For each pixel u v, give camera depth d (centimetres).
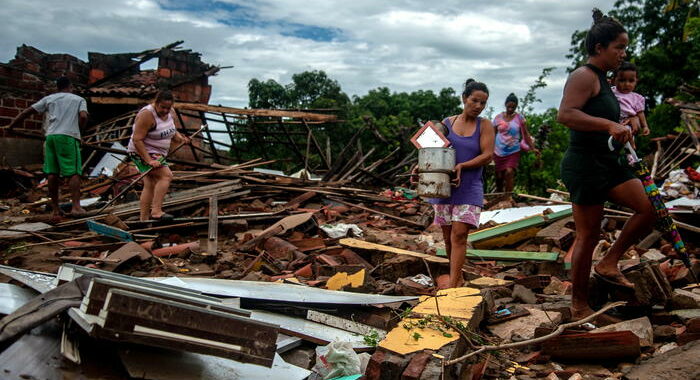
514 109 1128
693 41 2572
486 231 702
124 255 614
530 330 389
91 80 1672
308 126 1577
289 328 362
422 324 346
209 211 870
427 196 479
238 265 638
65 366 258
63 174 853
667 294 426
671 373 304
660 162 1466
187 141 813
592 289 444
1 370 243
